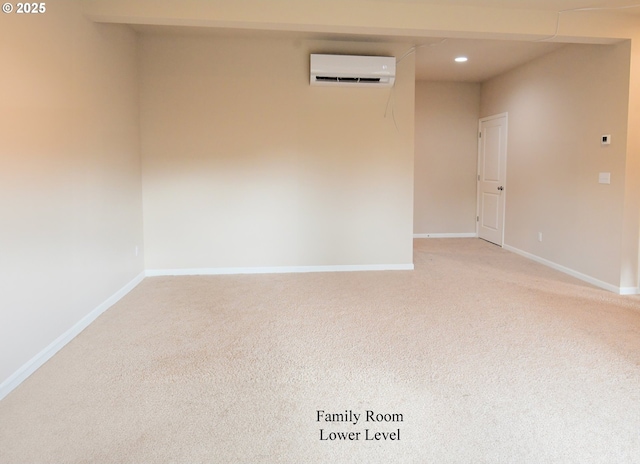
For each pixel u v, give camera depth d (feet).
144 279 15.71
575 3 11.68
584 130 15.06
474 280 15.42
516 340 10.11
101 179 12.13
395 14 11.68
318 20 11.44
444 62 18.49
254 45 15.52
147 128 15.56
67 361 9.14
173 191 15.92
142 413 7.23
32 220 8.73
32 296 8.70
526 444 6.40
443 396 7.70
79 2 10.79
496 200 21.97
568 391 7.85
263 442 6.49
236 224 16.29
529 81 18.53
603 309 12.24
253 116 15.84
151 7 11.05
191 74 15.46
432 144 23.61
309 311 12.20
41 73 9.11
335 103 16.08
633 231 13.48
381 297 13.47
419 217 24.09
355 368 8.77
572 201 15.84
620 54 13.25
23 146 8.45
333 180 16.44
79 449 6.31
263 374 8.55
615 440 6.46
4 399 7.64
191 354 9.46
